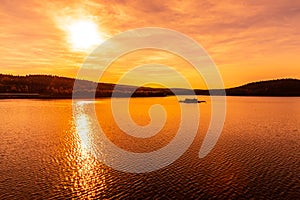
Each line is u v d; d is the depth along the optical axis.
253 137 64.19
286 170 39.22
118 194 31.59
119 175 37.84
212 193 31.61
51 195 31.14
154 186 33.81
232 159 45.16
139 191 32.34
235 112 125.25
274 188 32.81
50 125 81.56
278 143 57.34
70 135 66.31
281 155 47.44
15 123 84.44
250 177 36.38
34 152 49.69
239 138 63.09
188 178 36.38
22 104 153.12
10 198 30.17
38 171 39.12
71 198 30.38
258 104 178.62
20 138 61.75
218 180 35.62
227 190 32.44
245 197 30.48
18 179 35.81
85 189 32.84
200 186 33.59
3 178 36.16
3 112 112.88
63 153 49.31
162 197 30.73
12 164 42.19
